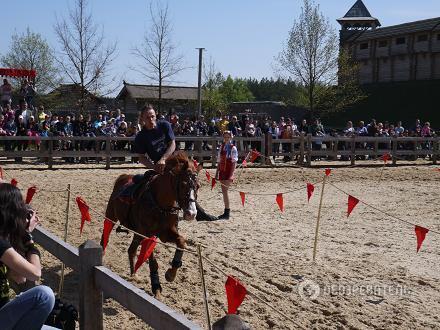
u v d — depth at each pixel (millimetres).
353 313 6809
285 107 48656
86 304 4754
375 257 9570
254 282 7922
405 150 27734
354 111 48906
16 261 4176
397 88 47406
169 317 3711
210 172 21281
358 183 19641
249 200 15547
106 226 6523
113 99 48875
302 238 10922
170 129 7879
